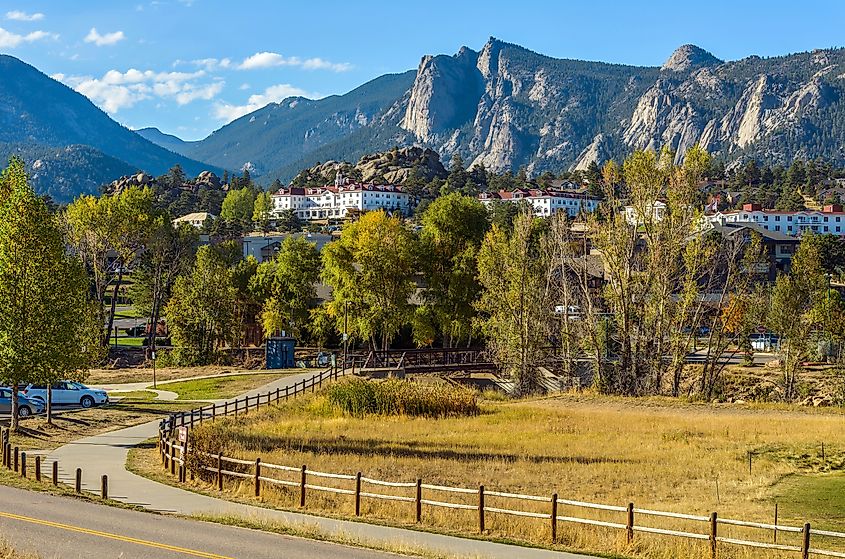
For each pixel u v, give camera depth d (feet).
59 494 98.89
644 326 233.55
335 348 370.32
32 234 154.40
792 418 188.55
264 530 80.79
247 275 402.11
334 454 135.64
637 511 78.28
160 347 374.22
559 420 186.29
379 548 73.61
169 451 119.34
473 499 103.91
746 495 112.57
